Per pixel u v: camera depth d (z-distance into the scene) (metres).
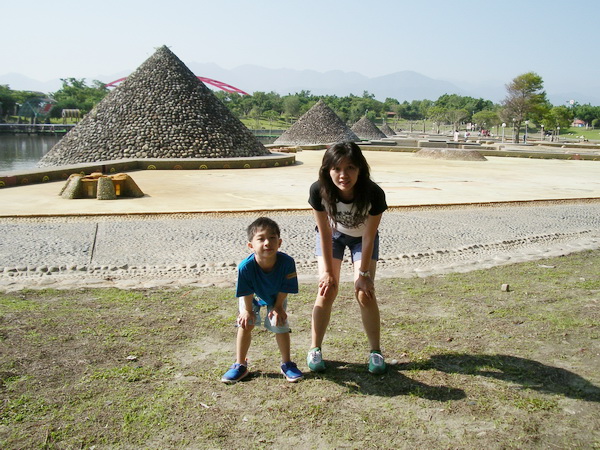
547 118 77.31
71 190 13.43
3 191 14.88
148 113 26.84
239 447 2.75
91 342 4.08
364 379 3.52
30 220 10.38
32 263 7.20
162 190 15.62
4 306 5.00
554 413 3.11
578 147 55.06
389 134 78.81
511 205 13.71
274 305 3.51
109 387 3.35
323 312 3.59
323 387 3.40
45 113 101.25
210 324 4.58
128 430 2.87
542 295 5.61
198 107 27.80
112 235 9.09
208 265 7.14
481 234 9.77
